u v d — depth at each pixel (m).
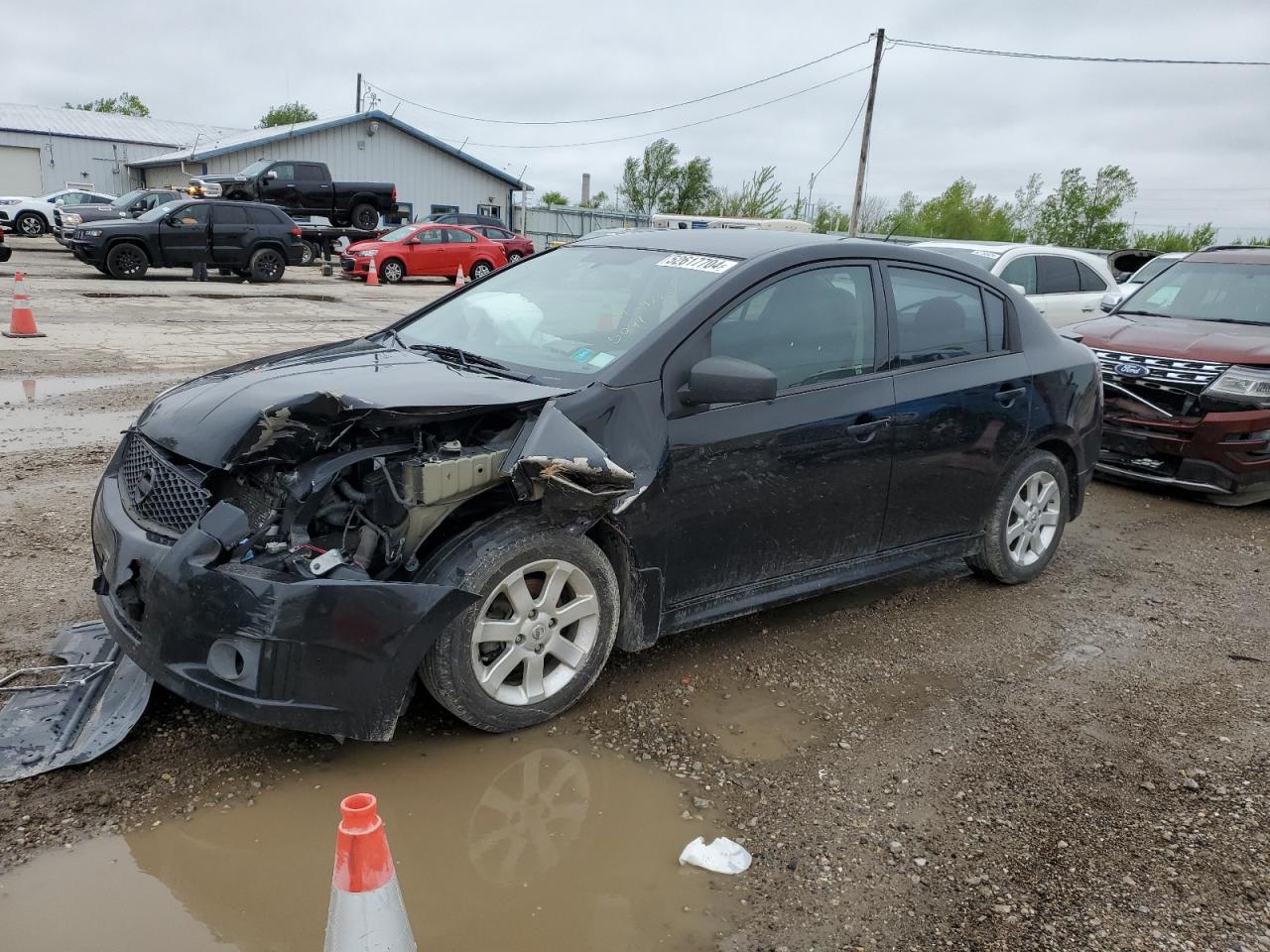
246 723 3.39
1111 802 3.24
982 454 4.70
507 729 3.40
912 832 3.04
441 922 2.54
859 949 2.53
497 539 3.20
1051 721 3.79
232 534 2.97
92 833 2.79
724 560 3.84
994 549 4.98
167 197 30.62
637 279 4.12
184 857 2.73
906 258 4.51
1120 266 15.05
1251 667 4.36
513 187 46.78
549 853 2.85
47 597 4.23
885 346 4.32
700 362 3.54
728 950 2.51
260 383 3.42
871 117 34.25
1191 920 2.68
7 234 33.22
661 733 3.53
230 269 22.97
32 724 3.21
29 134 46.16
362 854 1.93
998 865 2.89
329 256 29.81
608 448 3.40
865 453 4.16
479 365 3.81
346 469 3.19
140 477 3.36
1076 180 46.16
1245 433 6.67
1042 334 5.09
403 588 2.99
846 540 4.25
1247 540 6.32
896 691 3.98
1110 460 7.39
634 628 3.68
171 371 10.08
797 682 3.99
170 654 2.96
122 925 2.47
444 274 26.11
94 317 14.05
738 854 2.88
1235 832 3.10
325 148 41.16
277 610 2.86
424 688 3.74
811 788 3.25
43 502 5.56
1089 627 4.76
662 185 56.19
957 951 2.53
